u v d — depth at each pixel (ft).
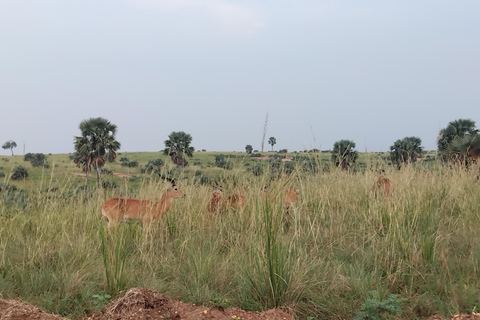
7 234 21.65
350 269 16.47
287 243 18.01
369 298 13.42
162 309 12.35
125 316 12.01
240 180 25.88
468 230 21.02
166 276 17.26
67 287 15.16
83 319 13.28
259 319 11.91
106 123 109.29
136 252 20.16
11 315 11.66
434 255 17.15
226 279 16.33
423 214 22.16
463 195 26.14
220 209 25.20
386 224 21.89
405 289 15.15
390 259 17.58
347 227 22.85
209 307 12.66
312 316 13.62
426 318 12.96
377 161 30.63
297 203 25.21
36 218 23.00
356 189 28.27
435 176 29.30
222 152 268.62
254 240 16.80
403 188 24.80
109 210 23.16
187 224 24.90
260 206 19.71
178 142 124.16
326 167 28.76
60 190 24.73
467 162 33.83
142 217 23.58
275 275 14.49
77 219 23.68
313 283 15.33
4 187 24.30
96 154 107.04
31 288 15.46
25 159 191.62
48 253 18.92
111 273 15.71
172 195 24.79
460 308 13.17
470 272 15.78
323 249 19.75
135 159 252.01
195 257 17.48
